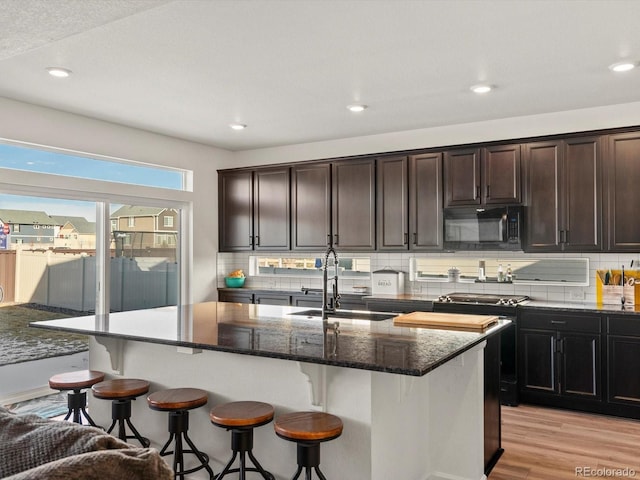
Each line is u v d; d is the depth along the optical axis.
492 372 3.24
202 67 3.61
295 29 3.00
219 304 4.24
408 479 2.79
